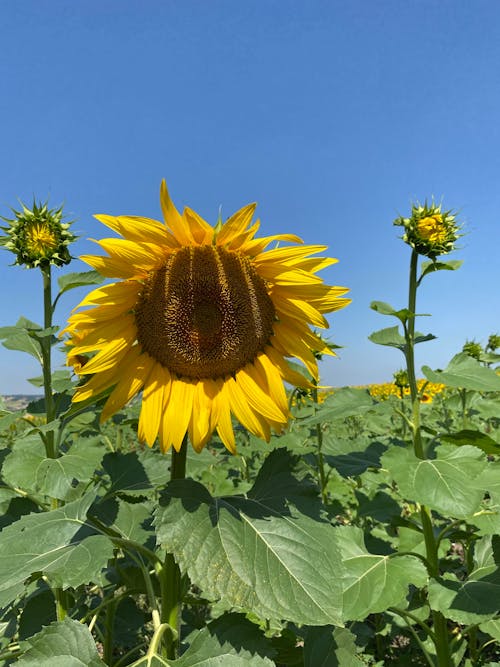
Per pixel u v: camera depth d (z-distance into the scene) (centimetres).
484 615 54
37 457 59
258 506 45
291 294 51
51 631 40
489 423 156
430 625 89
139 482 60
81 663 39
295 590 38
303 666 54
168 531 40
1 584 39
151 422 48
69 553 41
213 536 41
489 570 65
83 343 48
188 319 49
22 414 69
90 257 47
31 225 64
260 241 48
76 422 90
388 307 66
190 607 86
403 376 152
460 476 55
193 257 49
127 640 73
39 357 68
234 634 41
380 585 55
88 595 82
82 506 50
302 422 66
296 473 51
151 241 47
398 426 141
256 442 98
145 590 47
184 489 45
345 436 174
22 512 68
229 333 49
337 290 51
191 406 49
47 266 64
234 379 51
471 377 59
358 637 80
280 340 52
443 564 81
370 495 100
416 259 66
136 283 49
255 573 39
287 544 41
